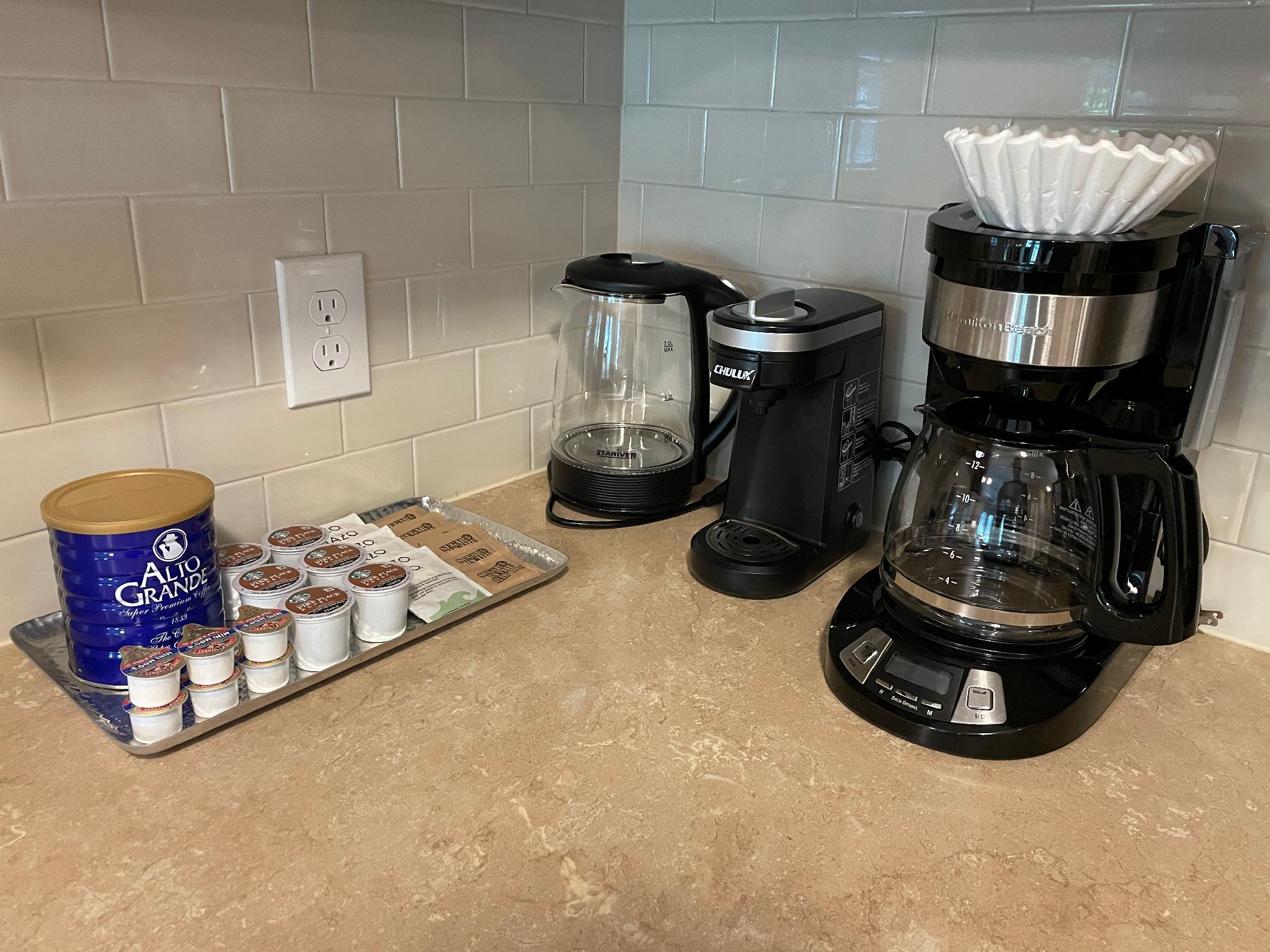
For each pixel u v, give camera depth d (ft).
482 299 3.52
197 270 2.70
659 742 2.29
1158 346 2.31
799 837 2.01
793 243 3.50
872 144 3.20
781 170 3.45
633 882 1.89
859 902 1.86
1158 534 2.46
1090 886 1.91
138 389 2.66
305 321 2.98
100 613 2.30
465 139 3.29
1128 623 2.22
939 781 2.19
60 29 2.30
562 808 2.07
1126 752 2.32
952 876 1.92
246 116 2.69
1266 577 2.76
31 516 2.55
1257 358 2.62
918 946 1.76
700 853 1.96
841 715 2.42
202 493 2.44
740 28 3.42
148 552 2.28
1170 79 2.59
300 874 1.88
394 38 2.99
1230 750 2.34
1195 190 2.61
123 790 2.08
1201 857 1.99
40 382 2.47
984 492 2.70
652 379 3.81
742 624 2.83
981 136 2.14
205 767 2.16
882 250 3.27
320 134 2.88
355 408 3.22
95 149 2.42
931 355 2.68
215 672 2.25
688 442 3.61
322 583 2.68
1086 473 2.51
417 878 1.88
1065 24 2.72
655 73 3.72
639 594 3.00
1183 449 2.48
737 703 2.45
